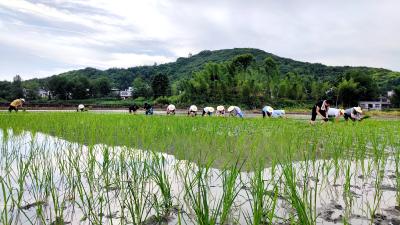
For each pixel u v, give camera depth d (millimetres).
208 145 7516
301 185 4297
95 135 9375
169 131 10023
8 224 2902
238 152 6633
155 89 93250
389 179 4742
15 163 5621
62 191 4012
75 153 6590
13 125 11961
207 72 76562
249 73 81500
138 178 4547
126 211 3350
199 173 3598
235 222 2996
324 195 3865
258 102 65812
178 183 4352
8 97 100062
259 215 2701
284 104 68312
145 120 14914
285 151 6629
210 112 23641
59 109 47750
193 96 68500
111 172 4859
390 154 6859
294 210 3314
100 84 113688
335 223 2982
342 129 11062
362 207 3430
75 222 3037
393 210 3340
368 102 79125
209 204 3484
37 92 114125
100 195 3846
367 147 7781
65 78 105875
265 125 13578
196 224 2992
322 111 14375
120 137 8891
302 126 13133
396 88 81688
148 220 3111
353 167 5547
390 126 14469
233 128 11625
